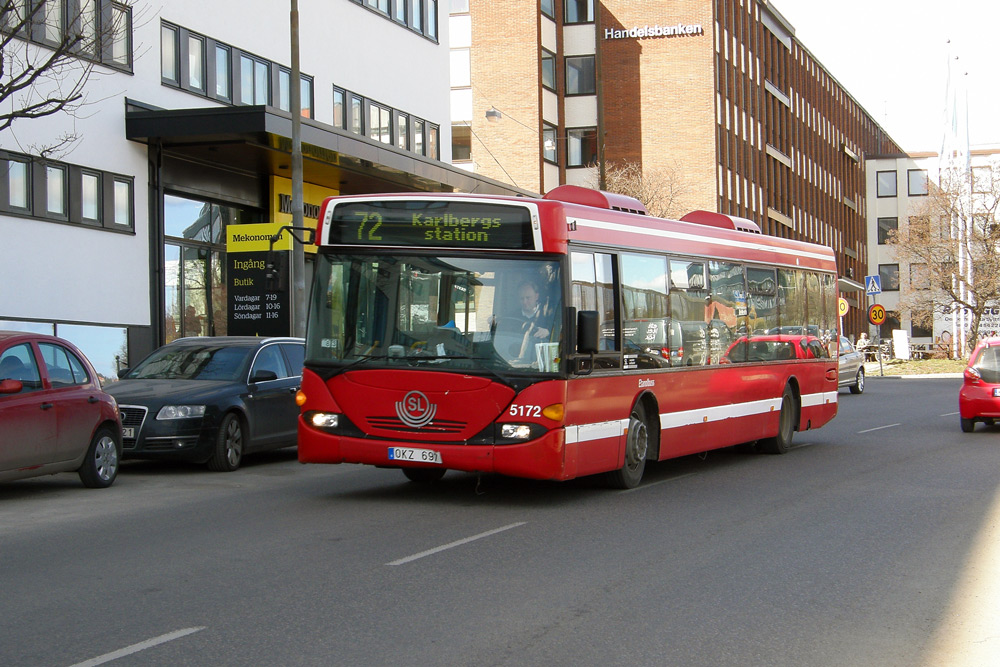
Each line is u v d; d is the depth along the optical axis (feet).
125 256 78.07
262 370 52.65
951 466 50.75
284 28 96.78
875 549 30.04
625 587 25.00
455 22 171.01
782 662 19.24
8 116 49.62
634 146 180.45
